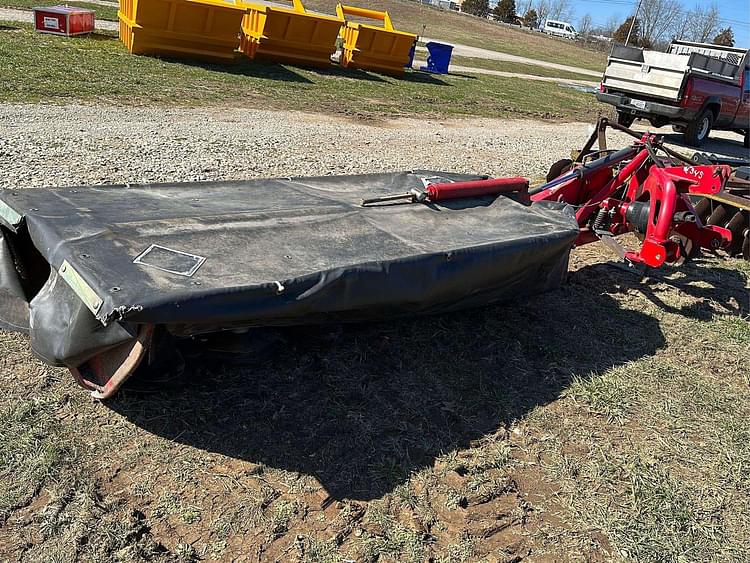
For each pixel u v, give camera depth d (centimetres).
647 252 456
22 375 324
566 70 3344
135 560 236
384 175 487
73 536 242
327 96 1327
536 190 519
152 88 1112
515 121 1422
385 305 327
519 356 403
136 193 377
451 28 4984
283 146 866
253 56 1570
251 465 285
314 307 294
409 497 279
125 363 275
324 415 322
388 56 1791
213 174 693
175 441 293
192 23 1365
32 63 1135
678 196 482
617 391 378
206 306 257
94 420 299
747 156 1400
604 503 293
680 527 284
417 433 320
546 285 460
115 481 269
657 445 338
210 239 316
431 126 1198
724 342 457
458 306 399
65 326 285
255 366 349
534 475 305
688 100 1308
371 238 353
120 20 1509
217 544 247
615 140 1342
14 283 336
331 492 277
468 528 269
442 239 370
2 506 250
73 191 359
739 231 598
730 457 334
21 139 724
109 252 282
